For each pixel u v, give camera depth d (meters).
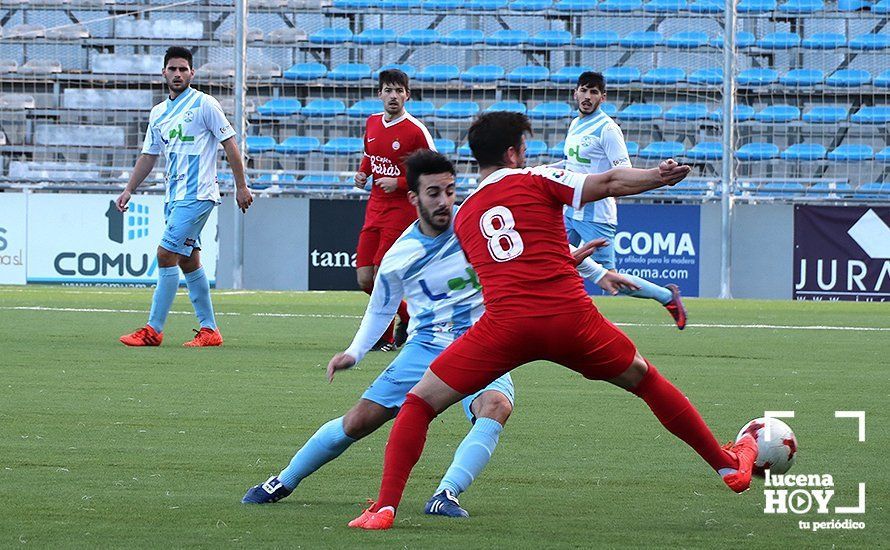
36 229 58.44
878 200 62.56
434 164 12.27
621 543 10.80
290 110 68.25
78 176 66.25
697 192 63.72
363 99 69.88
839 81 68.19
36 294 51.06
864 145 67.44
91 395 20.70
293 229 58.91
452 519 11.77
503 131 11.68
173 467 14.42
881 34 70.38
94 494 12.80
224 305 45.69
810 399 21.36
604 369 11.56
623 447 16.14
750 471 12.09
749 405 20.55
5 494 12.75
